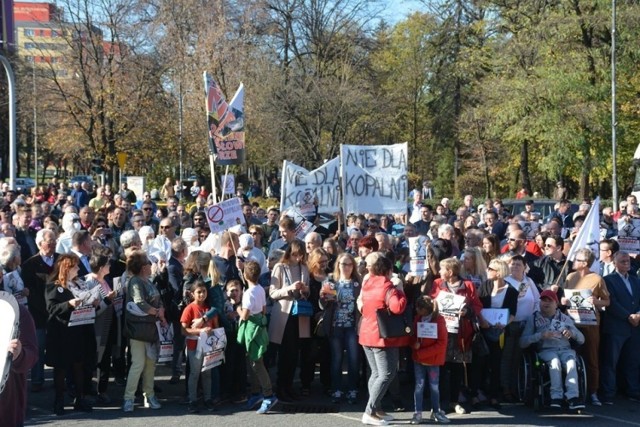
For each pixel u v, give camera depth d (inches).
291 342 392.2
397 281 350.0
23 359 195.3
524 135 1419.8
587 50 1384.1
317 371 482.0
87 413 363.3
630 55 1375.5
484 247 432.1
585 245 441.4
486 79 1611.7
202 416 360.2
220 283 380.8
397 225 621.0
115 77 1510.8
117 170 1697.8
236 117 528.1
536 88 1371.8
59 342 352.5
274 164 1742.1
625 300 395.2
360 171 557.3
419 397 352.8
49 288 354.3
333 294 385.7
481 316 371.9
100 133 1517.0
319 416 362.0
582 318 379.6
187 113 1590.8
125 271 394.3
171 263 407.2
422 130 2033.7
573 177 1628.9
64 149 1631.4
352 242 480.1
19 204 568.1
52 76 1571.1
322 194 586.6
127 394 367.6
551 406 365.7
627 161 1434.5
